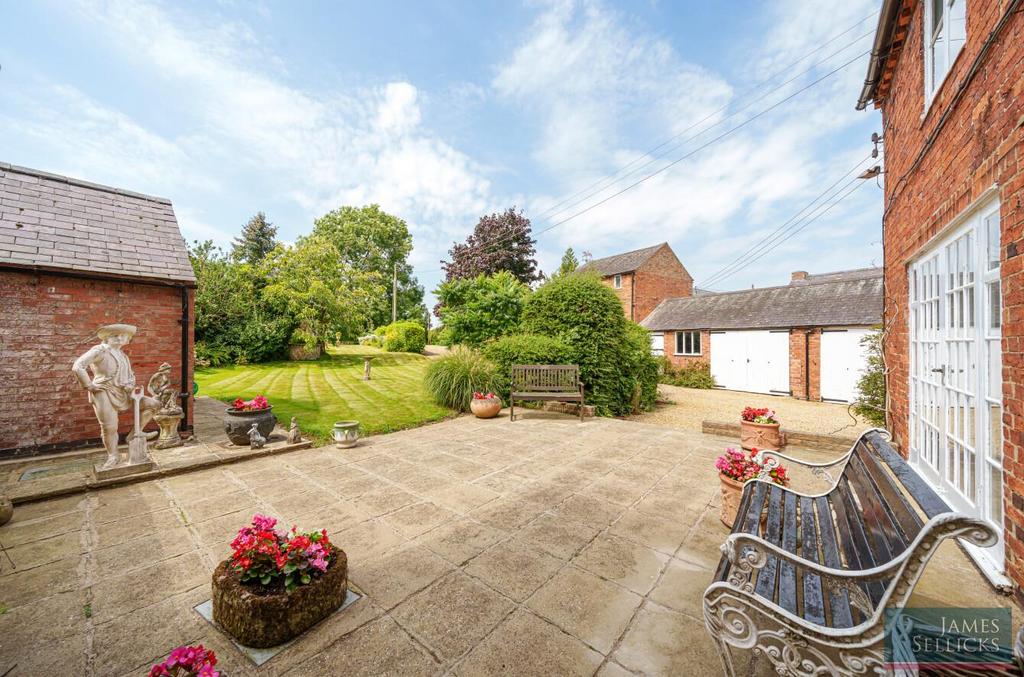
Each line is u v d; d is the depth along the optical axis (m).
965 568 2.79
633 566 2.95
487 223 28.94
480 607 2.48
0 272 5.75
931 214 3.82
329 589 2.39
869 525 2.14
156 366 6.89
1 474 5.11
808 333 14.59
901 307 5.02
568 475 5.04
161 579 2.83
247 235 31.27
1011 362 2.39
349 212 37.56
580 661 2.04
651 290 23.56
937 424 3.86
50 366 6.09
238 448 6.09
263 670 1.98
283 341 20.47
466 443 6.68
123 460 5.43
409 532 3.52
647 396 11.85
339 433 6.30
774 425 6.05
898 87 5.07
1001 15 2.44
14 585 2.75
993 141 2.59
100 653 2.12
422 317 41.56
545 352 9.69
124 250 6.84
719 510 3.96
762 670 1.95
